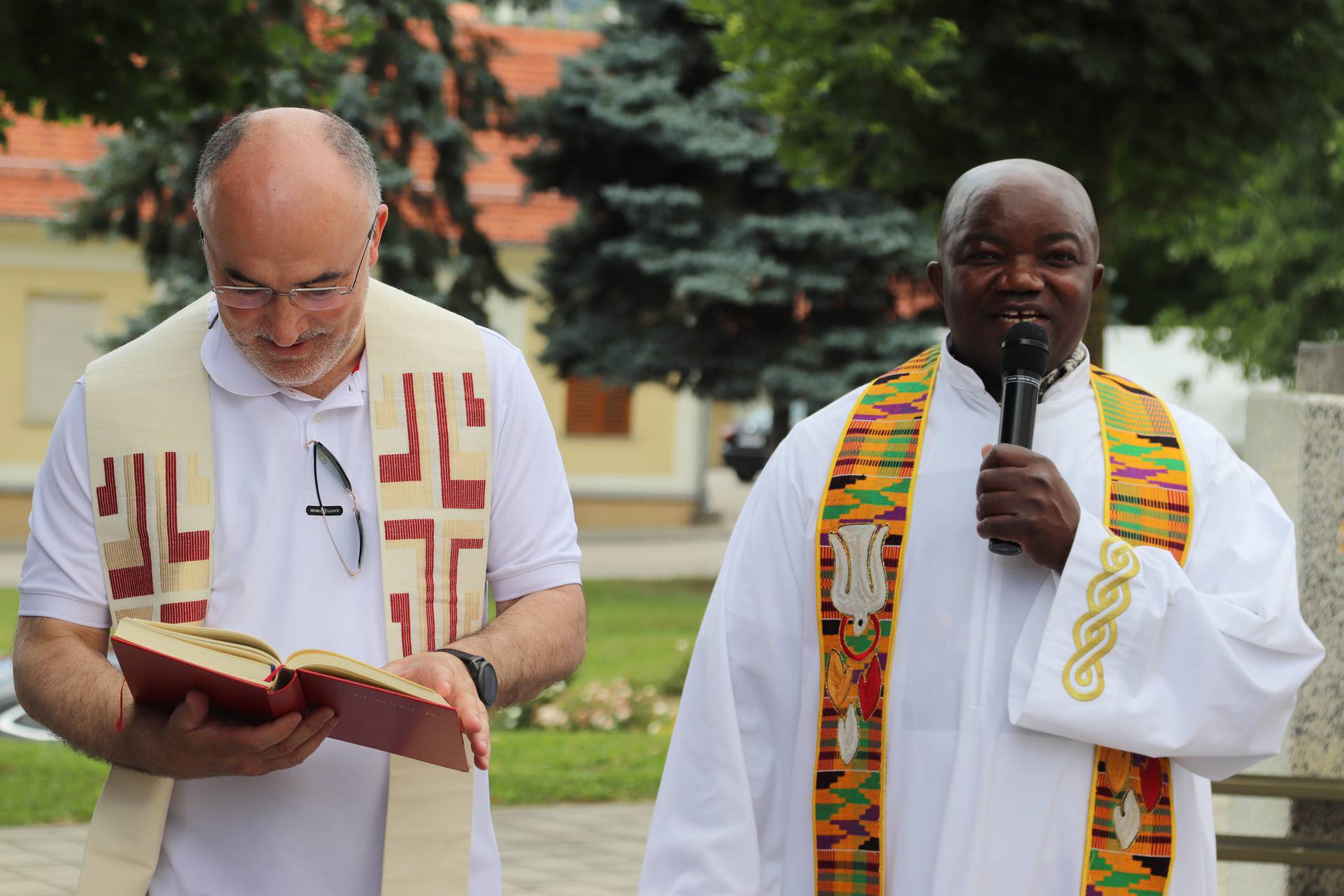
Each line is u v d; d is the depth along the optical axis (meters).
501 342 2.71
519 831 6.52
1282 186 13.51
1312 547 4.22
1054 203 2.69
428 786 2.46
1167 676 2.56
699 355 15.78
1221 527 2.76
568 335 16.17
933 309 16.20
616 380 16.14
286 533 2.48
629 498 23.47
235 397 2.51
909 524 2.77
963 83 6.84
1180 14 6.62
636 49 15.61
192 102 7.62
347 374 2.55
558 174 16.06
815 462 2.90
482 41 15.85
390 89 15.25
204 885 2.43
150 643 2.07
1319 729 4.23
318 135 2.32
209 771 2.21
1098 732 2.54
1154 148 6.90
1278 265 14.18
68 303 21.67
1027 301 2.68
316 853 2.44
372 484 2.54
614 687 9.23
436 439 2.57
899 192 8.15
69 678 2.36
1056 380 2.84
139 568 2.47
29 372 21.53
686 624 13.11
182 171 14.65
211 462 2.49
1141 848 2.63
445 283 17.55
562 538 2.66
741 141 15.06
